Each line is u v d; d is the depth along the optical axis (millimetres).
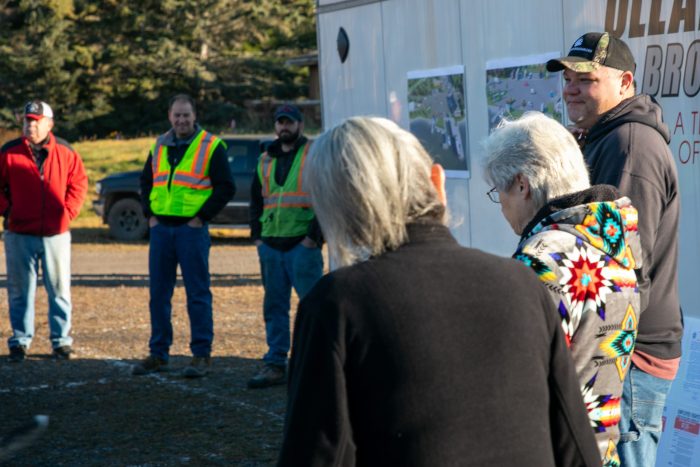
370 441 2039
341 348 2027
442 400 2016
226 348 8758
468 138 6586
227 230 20234
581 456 2207
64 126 44781
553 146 2789
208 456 5613
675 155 4926
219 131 45500
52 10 44625
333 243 2195
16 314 8266
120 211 18656
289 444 2027
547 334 2182
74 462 5527
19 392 7211
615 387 2715
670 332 3326
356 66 7852
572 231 2668
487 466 2021
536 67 5875
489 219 6445
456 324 2057
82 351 8727
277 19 49625
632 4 5141
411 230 2162
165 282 7668
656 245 3352
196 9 47250
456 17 6605
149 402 6859
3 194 8164
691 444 4219
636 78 5145
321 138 2217
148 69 46469
